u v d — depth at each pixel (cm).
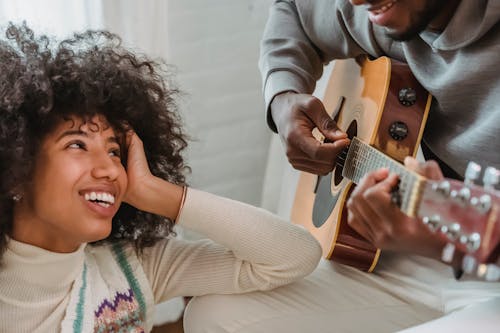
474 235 94
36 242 130
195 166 232
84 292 133
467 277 153
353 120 167
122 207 146
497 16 128
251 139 238
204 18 218
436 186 101
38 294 131
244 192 243
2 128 127
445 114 148
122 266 143
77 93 130
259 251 143
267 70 177
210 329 151
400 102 152
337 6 170
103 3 191
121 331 136
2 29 163
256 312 150
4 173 126
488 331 116
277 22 184
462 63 137
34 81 128
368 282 161
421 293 156
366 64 169
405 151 151
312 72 181
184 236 224
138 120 145
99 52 142
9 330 131
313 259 148
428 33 144
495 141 136
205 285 149
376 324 153
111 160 131
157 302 148
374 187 110
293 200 212
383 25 141
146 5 196
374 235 116
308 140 157
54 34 190
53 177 127
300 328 151
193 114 227
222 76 227
